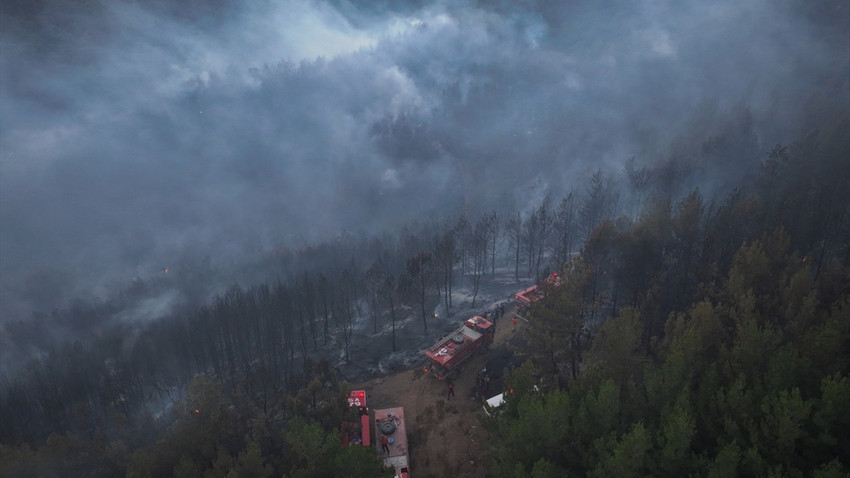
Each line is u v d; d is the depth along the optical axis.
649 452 44.59
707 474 40.59
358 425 68.69
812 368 46.34
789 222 89.44
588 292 86.06
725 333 59.12
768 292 70.12
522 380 55.94
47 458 60.84
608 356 56.81
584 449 47.81
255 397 77.81
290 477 50.53
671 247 85.88
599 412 47.75
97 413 95.00
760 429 42.88
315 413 68.25
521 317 97.69
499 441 52.41
